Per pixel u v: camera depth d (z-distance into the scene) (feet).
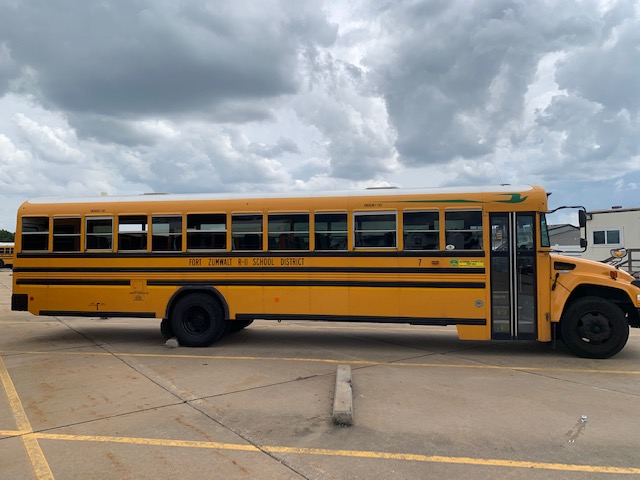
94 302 29.25
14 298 29.89
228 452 13.51
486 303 25.79
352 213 27.09
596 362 24.48
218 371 22.67
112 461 12.97
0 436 14.76
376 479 11.90
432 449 13.66
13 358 25.72
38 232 29.94
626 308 26.35
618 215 78.23
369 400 18.12
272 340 30.96
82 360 25.14
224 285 28.17
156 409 17.20
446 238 26.25
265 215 27.94
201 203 28.58
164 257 28.68
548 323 25.40
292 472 12.30
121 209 29.22
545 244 25.53
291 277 27.55
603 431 14.98
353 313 26.99
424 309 26.35
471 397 18.47
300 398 18.44
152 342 30.53
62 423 15.84
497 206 25.86
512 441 14.21
